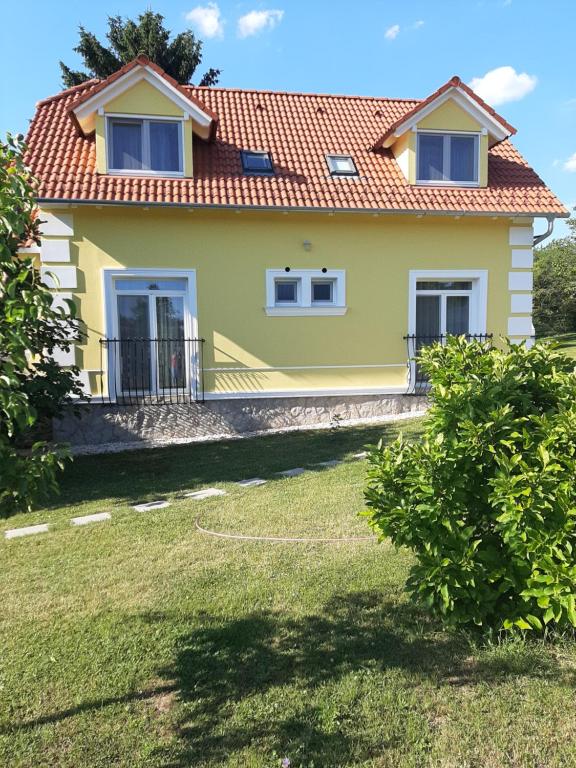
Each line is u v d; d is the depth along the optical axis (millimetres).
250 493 6836
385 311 11438
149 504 6676
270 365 11086
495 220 11578
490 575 3273
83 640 3553
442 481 3275
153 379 10883
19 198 2521
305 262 11086
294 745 2582
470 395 3449
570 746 2535
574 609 2975
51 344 8172
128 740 2664
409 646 3344
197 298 10758
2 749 2631
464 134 11602
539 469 3148
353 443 9453
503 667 3088
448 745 2555
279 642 3441
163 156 10688
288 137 12297
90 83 12875
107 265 10367
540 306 34094
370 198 10977
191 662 3268
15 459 2645
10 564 4898
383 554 4754
